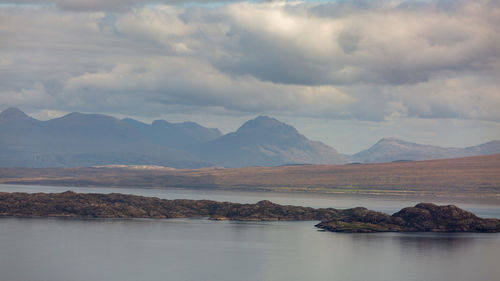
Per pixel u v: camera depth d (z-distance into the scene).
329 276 176.50
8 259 195.50
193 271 181.12
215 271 181.75
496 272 182.75
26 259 196.12
